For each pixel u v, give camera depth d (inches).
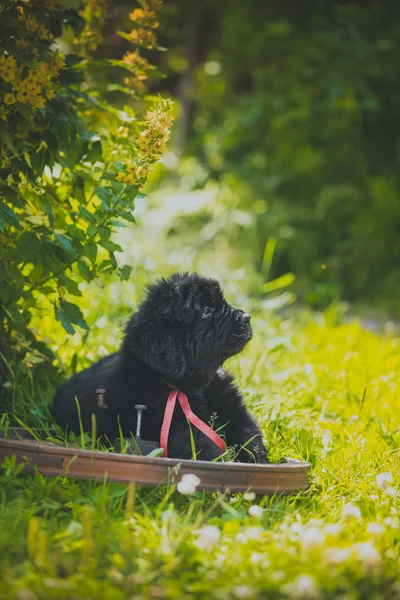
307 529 135.3
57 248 187.2
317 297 424.2
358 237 553.6
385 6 561.0
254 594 109.8
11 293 187.0
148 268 351.9
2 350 194.9
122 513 143.3
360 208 560.1
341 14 542.9
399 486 162.4
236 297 342.3
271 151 585.9
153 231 477.1
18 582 109.8
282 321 339.9
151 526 132.7
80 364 239.8
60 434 178.2
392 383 265.6
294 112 551.8
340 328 353.4
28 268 212.7
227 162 600.1
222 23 612.1
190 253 465.1
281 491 154.4
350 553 121.4
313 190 577.0
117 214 184.2
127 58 217.5
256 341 307.3
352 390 253.8
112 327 282.7
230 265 510.0
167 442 170.2
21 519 132.3
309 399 240.8
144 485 146.6
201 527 142.5
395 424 223.1
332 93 519.8
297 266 542.0
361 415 228.4
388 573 120.6
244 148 610.2
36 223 187.5
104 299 295.7
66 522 139.3
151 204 520.4
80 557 120.0
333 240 566.6
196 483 138.3
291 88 569.9
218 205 545.6
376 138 573.3
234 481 149.6
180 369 174.6
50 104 189.3
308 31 581.3
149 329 177.6
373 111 559.5
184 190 553.3
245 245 535.2
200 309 179.9
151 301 181.5
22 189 195.8
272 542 129.6
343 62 529.0
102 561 121.2
